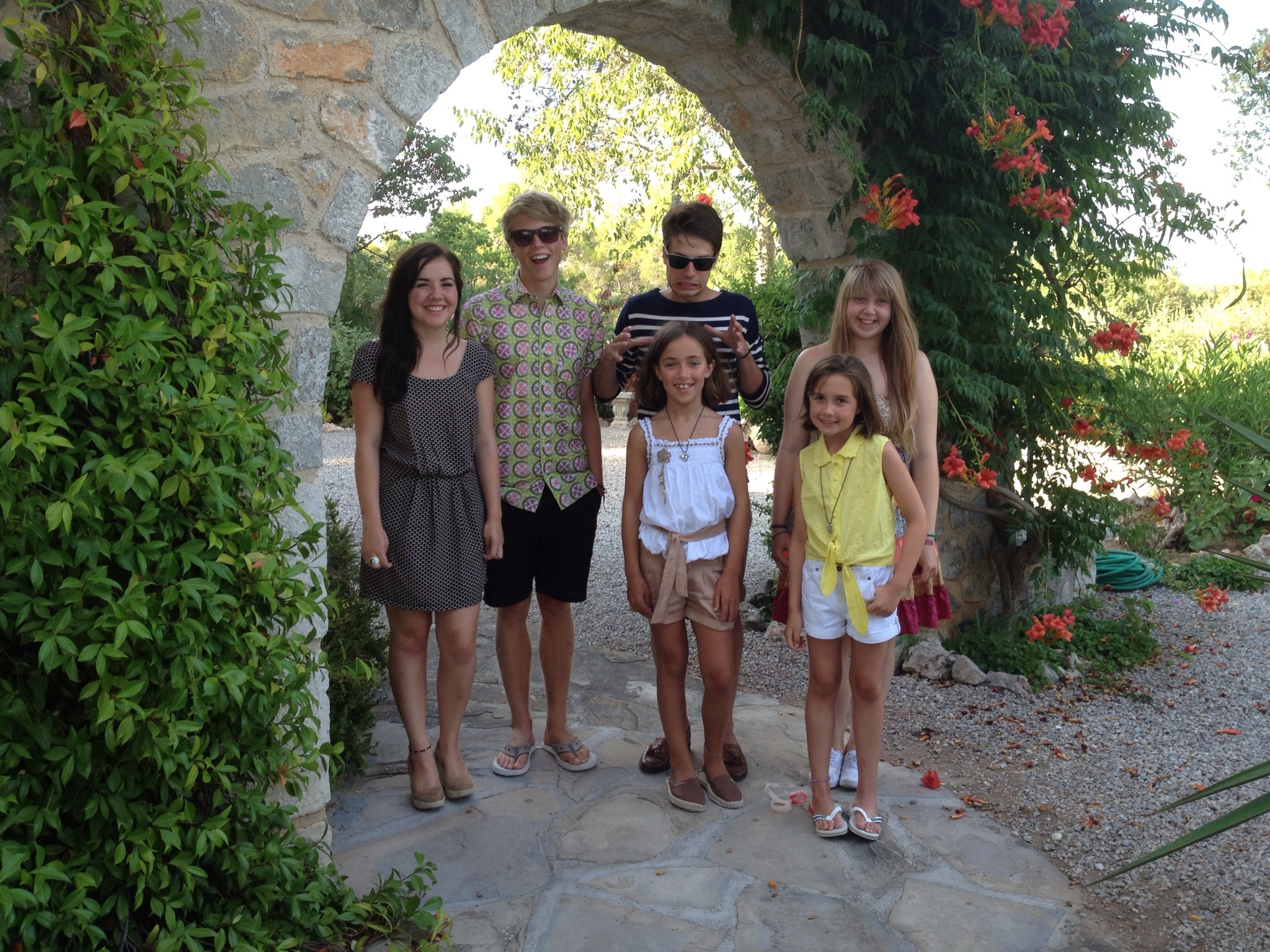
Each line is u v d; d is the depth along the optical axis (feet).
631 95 36.24
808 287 14.85
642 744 11.75
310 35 8.14
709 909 8.27
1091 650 15.06
